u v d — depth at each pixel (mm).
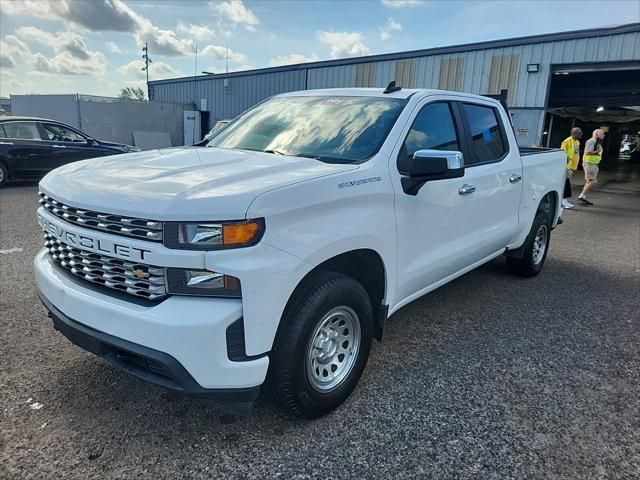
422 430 2744
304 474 2379
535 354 3738
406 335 4012
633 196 15250
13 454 2428
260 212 2227
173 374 2211
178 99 31281
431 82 18297
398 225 3090
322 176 2600
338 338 2861
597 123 29859
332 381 2842
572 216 10797
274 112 3914
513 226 4836
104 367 3279
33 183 12297
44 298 2746
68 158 12164
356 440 2639
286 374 2531
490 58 16891
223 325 2197
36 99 27859
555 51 15625
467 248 4012
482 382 3293
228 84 27094
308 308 2537
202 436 2625
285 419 2793
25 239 6520
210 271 2189
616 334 4160
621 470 2480
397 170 3113
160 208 2170
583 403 3082
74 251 2580
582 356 3732
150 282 2244
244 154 3178
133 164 2898
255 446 2561
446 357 3639
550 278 5750
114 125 27375
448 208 3629
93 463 2395
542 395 3160
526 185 4934
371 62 19875
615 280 5742
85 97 26344
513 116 16734
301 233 2412
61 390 3000
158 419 2756
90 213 2408
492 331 4141
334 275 2705
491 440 2680
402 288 3305
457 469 2449
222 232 2164
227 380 2262
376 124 3309
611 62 14758
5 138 11266
